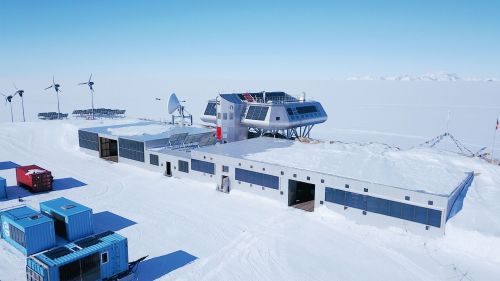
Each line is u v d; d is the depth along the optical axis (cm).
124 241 2188
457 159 3991
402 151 4184
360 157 3828
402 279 2191
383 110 11175
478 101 13450
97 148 5466
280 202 3441
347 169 3334
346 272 2272
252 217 3141
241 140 5091
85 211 2680
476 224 2561
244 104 5284
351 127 8394
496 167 3841
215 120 5853
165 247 2580
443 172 3344
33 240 2419
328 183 3108
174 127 6028
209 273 2244
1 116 10675
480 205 2823
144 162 4725
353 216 3003
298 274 2242
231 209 3331
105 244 2122
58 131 7150
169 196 3691
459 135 7381
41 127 7462
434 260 2400
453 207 2794
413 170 3362
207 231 2858
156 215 3180
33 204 3434
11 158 5394
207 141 4762
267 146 4409
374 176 3114
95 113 9775
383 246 2619
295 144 4566
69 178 4334
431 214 2645
